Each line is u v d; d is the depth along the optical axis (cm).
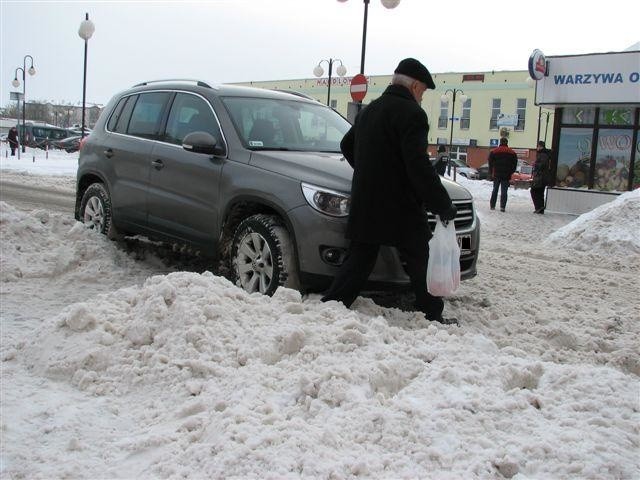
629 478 259
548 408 311
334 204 505
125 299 445
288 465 267
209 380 354
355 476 264
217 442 287
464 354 377
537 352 475
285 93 704
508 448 274
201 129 621
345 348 376
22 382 375
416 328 482
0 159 3002
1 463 291
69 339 404
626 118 1691
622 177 1712
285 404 327
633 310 622
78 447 303
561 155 1778
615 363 461
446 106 6162
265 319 423
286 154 571
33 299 549
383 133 473
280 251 516
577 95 1706
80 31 2647
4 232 644
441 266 480
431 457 275
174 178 623
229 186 565
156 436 304
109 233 711
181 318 397
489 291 680
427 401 314
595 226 1054
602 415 301
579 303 646
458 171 4488
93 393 363
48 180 1945
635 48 2095
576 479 256
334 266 505
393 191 476
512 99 5856
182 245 627
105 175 714
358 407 309
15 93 3522
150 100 702
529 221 1501
